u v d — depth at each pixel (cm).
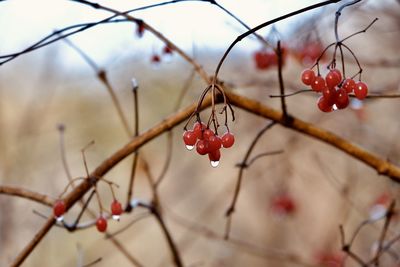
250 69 147
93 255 214
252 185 208
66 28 93
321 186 198
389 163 103
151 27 102
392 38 150
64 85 218
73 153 226
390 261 131
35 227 192
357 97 89
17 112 218
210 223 225
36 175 204
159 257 236
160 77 166
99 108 233
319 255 158
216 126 88
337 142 103
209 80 100
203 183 229
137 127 101
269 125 104
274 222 204
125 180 227
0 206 173
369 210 146
